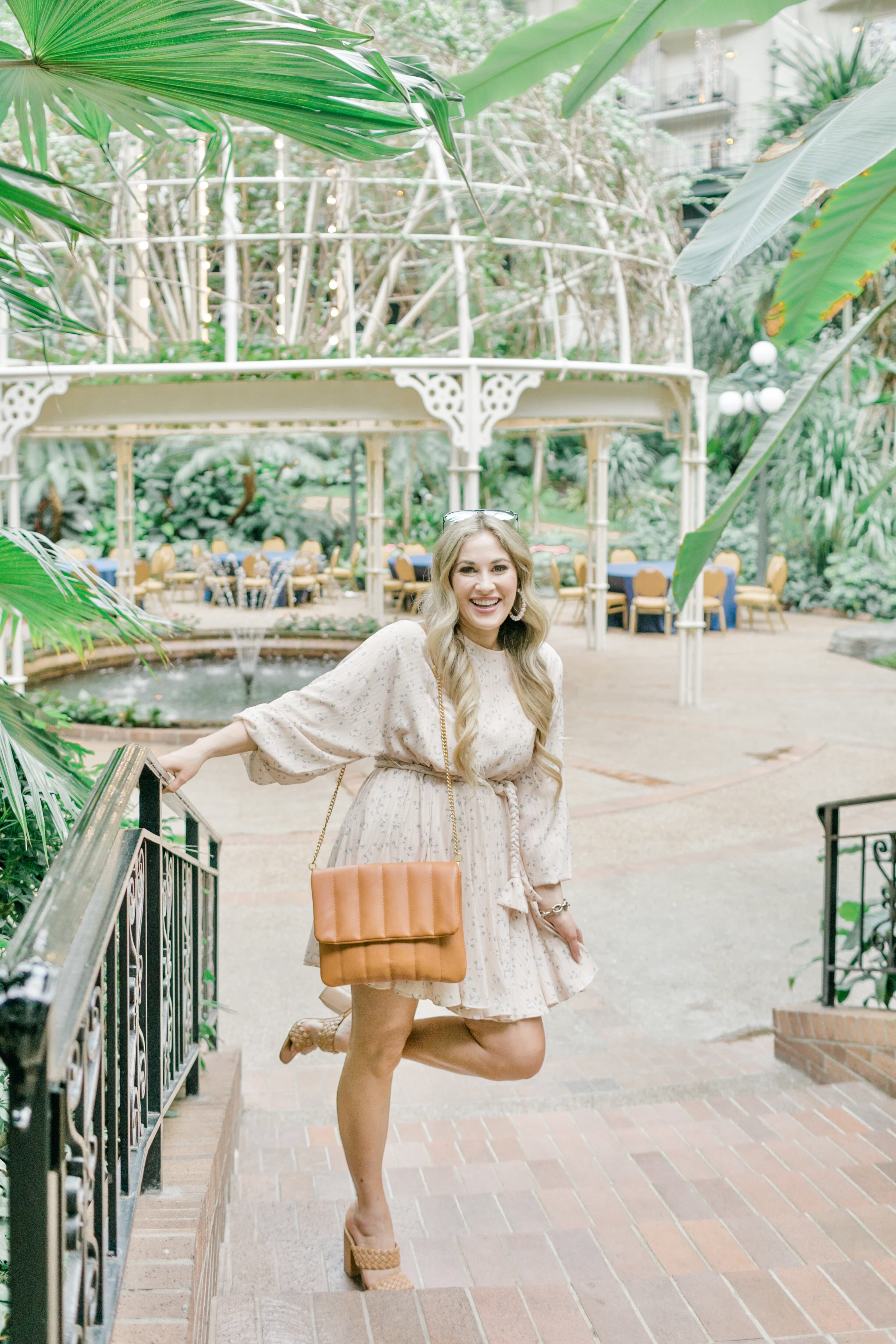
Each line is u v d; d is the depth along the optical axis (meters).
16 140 8.82
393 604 19.97
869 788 9.24
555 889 2.46
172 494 23.05
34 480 21.03
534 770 2.45
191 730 11.11
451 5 9.11
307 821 8.60
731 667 15.16
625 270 11.63
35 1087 0.96
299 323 10.77
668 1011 5.27
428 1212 2.85
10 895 2.81
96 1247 1.31
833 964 4.58
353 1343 1.97
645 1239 2.54
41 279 2.20
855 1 22.78
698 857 7.55
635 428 15.82
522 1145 3.55
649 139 11.57
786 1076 4.53
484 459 25.78
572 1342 2.01
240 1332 1.98
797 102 19.25
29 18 1.65
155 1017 2.02
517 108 10.47
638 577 17.83
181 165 9.48
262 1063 4.73
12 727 2.60
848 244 2.68
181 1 1.56
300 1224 2.76
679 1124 3.70
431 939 2.22
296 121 1.96
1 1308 1.51
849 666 15.20
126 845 1.79
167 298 11.24
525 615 2.39
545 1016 5.23
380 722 2.35
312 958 2.59
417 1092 4.41
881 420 20.81
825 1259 2.46
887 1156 3.22
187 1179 2.14
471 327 10.39
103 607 2.48
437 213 10.80
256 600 18.92
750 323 20.61
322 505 26.02
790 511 20.55
